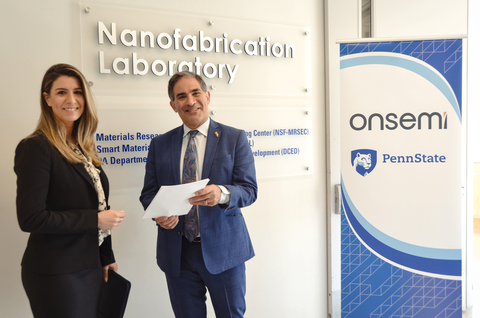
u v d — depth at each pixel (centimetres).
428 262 239
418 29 239
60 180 133
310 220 251
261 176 233
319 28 246
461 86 233
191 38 209
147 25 200
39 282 131
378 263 241
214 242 167
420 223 237
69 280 133
